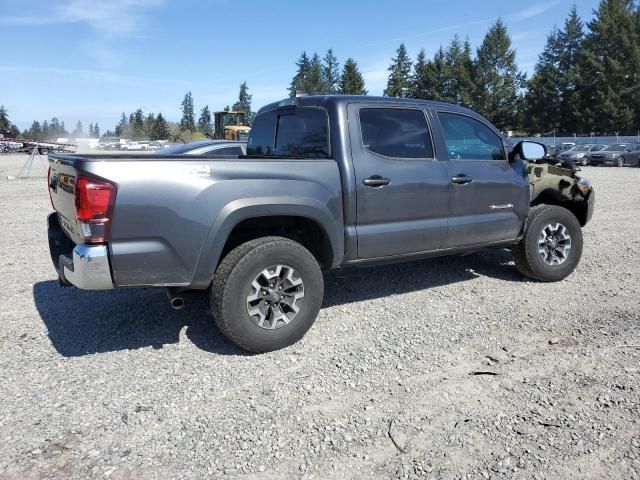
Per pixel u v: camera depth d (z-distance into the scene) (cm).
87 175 333
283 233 436
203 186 360
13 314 473
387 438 285
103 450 275
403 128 466
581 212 637
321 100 449
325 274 604
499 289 544
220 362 378
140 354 391
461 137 509
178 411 313
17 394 332
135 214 341
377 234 443
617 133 5788
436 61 7544
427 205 471
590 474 253
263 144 539
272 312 390
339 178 424
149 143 6456
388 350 396
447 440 282
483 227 512
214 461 267
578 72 6319
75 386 343
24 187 1603
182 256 358
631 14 6631
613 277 579
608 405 311
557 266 562
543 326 438
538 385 338
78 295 527
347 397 328
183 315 469
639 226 895
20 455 270
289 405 319
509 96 7012
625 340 403
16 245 759
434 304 499
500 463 262
